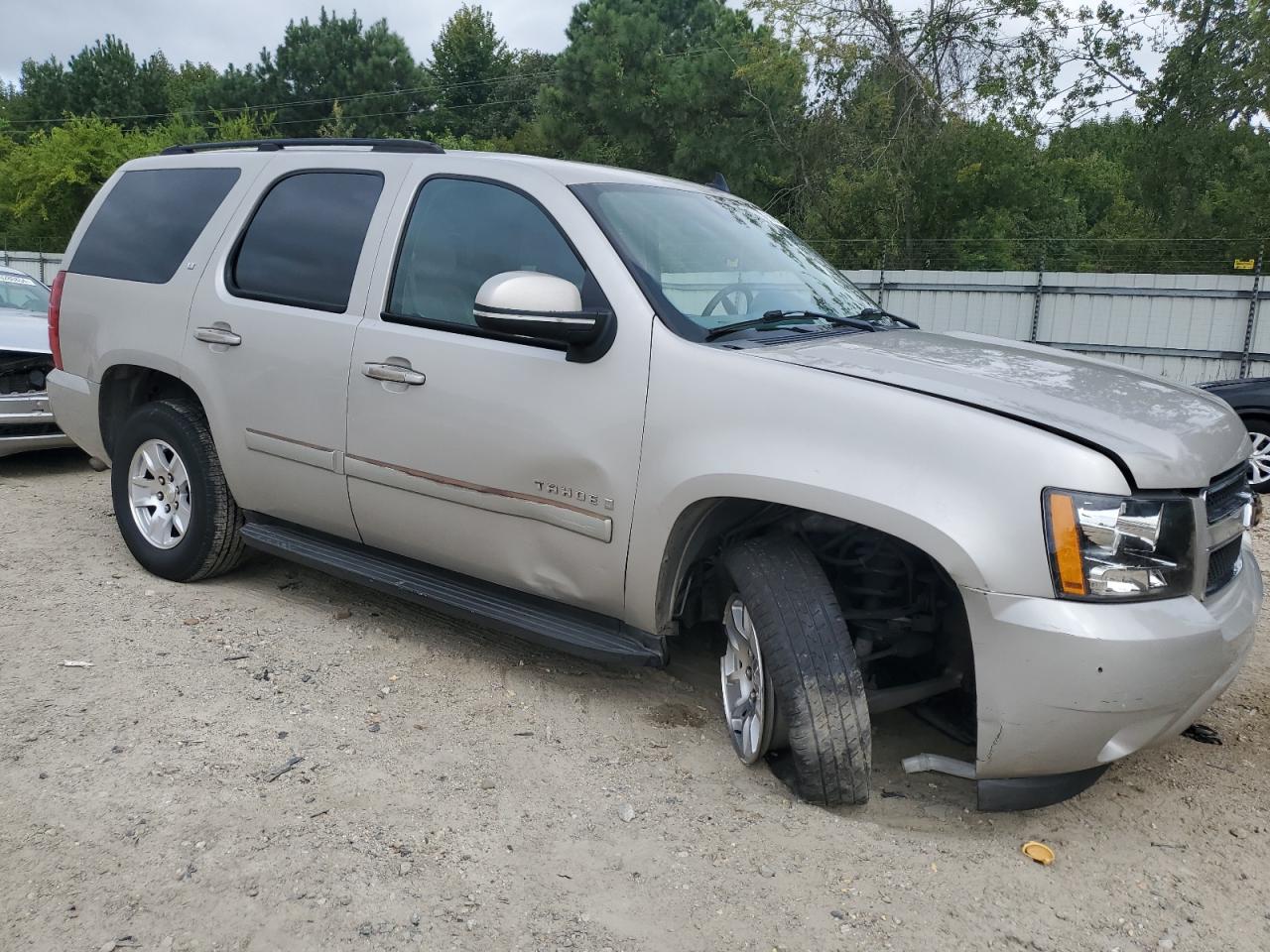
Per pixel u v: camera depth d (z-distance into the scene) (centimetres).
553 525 336
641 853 277
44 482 675
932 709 335
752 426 293
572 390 326
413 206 382
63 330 498
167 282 450
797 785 304
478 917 248
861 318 380
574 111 3059
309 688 369
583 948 239
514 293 309
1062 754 266
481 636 427
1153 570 258
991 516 259
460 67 5994
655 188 387
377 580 390
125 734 327
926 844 288
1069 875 276
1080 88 2662
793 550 303
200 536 448
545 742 338
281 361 401
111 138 3950
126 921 241
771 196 2916
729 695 331
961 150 2648
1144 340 1844
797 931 247
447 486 357
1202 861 286
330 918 245
